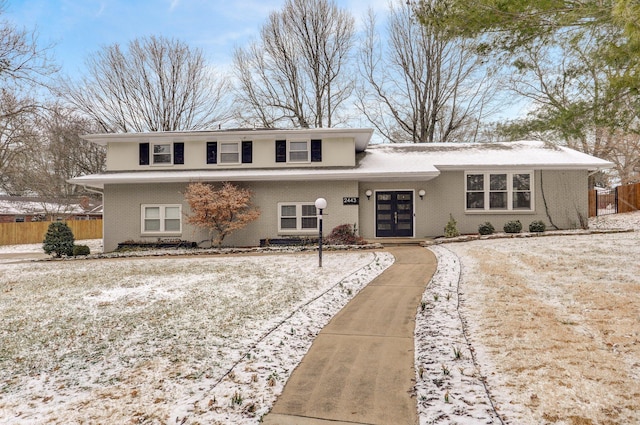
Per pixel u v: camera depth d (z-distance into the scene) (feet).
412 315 19.47
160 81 105.50
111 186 55.83
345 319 19.24
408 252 41.73
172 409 10.98
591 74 20.95
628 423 9.29
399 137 99.91
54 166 108.88
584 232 47.26
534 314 17.83
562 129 21.21
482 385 11.63
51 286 29.91
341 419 10.35
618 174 93.56
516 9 19.19
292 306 21.45
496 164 53.16
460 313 18.80
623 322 16.20
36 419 10.64
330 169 54.39
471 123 92.43
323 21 95.50
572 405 10.18
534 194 54.24
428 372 12.89
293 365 13.97
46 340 17.37
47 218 118.73
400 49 90.07
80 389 12.49
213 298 23.85
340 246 47.78
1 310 22.94
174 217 55.16
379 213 55.93
